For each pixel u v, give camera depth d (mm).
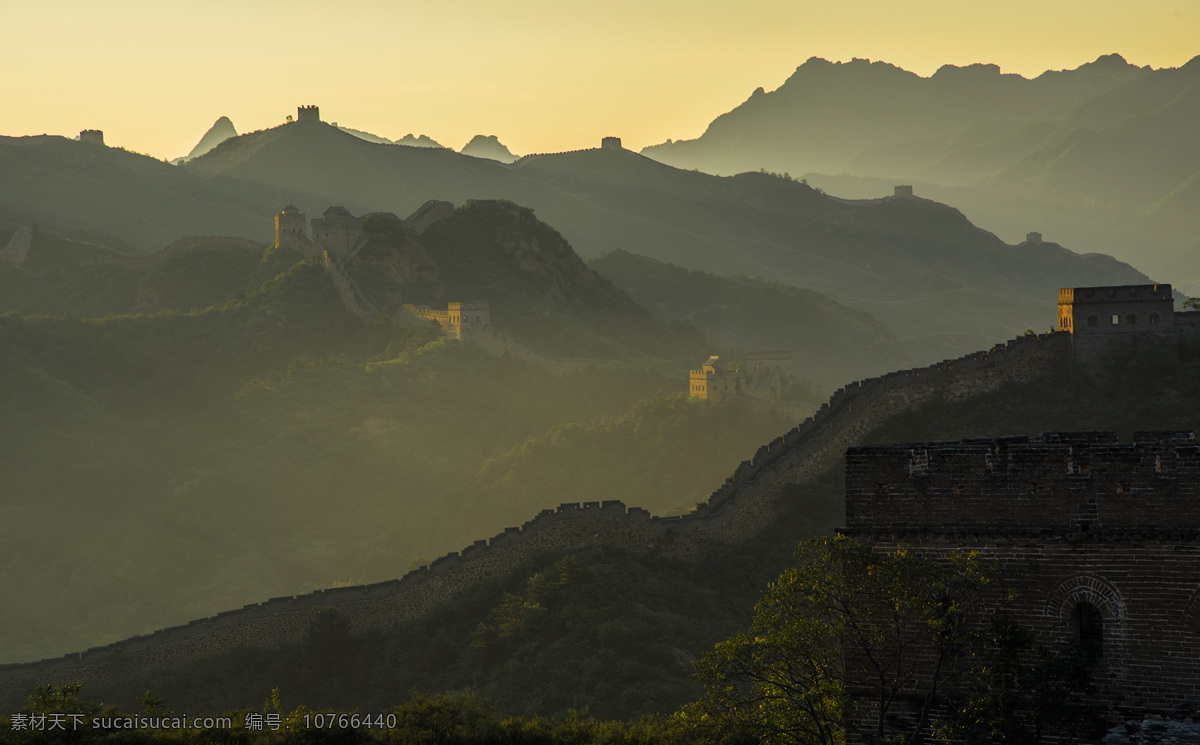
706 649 106250
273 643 121125
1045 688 34812
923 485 37719
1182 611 34375
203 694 115250
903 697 37531
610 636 105000
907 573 36688
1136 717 34344
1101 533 35375
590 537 123312
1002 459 37000
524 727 74562
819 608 40000
